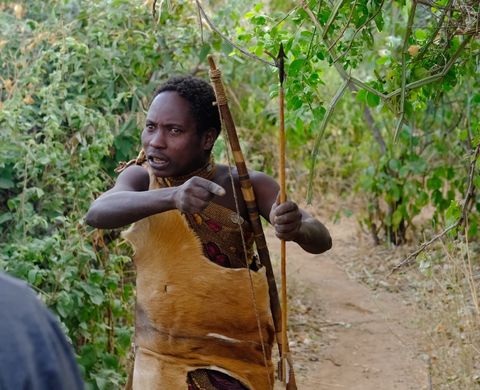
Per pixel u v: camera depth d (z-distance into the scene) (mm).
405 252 7754
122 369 4641
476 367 4891
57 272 4176
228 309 3148
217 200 3203
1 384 1633
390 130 7719
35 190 4312
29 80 4520
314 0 3965
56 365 1710
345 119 9141
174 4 5402
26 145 4387
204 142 3189
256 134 8594
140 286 3225
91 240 4590
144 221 3170
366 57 6262
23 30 4949
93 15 5230
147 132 3170
